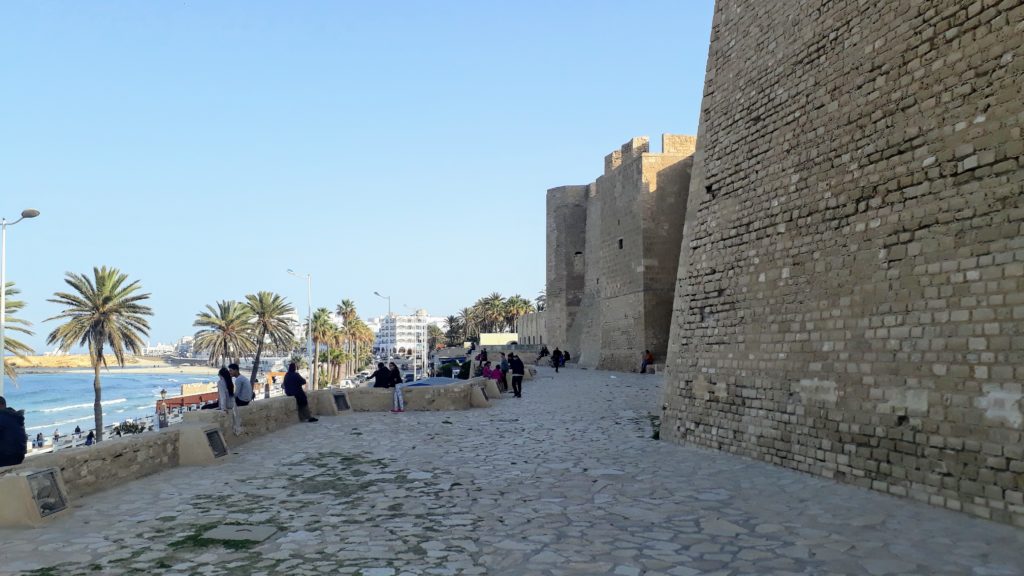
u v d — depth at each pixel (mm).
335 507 8742
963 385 7984
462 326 143125
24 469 8492
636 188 38781
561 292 55156
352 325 111625
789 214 11680
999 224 7742
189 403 59875
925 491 8406
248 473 11188
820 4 11258
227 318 68125
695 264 14609
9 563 6453
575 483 10133
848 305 10062
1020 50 7633
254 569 6250
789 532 7285
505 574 6074
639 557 6512
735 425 12570
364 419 19500
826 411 10289
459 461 12211
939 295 8477
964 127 8297
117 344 46156
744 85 13398
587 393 26656
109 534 7477
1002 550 6473
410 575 6059
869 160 9875
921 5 9109
